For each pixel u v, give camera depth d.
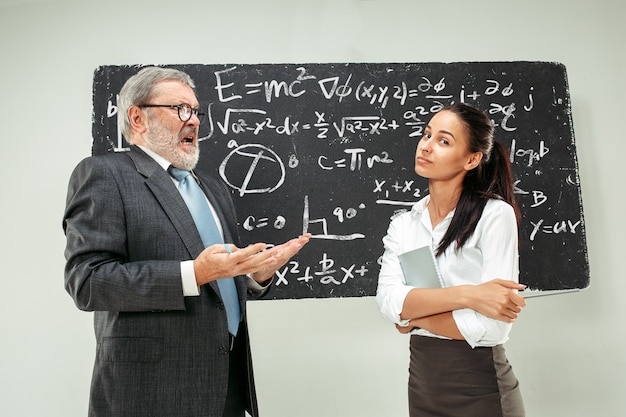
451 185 1.27
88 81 1.90
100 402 1.12
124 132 1.33
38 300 1.79
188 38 1.94
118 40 1.92
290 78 1.83
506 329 1.10
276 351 1.81
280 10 1.97
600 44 2.02
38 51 1.91
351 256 1.76
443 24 2.00
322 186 1.79
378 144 1.82
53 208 1.83
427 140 1.29
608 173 1.94
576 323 1.87
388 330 1.84
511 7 2.02
